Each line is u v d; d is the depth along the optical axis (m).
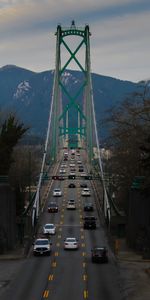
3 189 79.31
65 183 167.38
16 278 58.22
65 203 135.50
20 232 88.12
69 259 72.56
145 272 62.12
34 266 66.62
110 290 51.50
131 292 50.56
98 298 47.53
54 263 69.12
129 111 102.44
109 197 118.94
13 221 82.75
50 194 148.00
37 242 77.69
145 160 74.94
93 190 154.50
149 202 77.62
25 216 93.00
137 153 101.88
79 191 152.88
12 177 121.00
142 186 76.44
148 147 77.19
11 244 80.56
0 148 92.38
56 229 103.88
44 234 97.56
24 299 46.81
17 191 100.19
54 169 191.50
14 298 47.25
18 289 51.81
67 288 52.31
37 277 58.72
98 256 69.31
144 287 53.03
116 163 111.94
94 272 62.25
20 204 98.38
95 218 113.06
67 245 81.38
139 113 99.31
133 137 101.69
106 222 108.25
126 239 89.00
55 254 77.31
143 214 79.38
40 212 121.31
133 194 84.69
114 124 106.94
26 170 150.12
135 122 101.88
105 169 147.25
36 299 46.84
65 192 151.50
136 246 79.81
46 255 76.25
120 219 96.38
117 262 70.19
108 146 115.38
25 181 140.50
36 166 182.75
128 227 87.00
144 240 77.50
